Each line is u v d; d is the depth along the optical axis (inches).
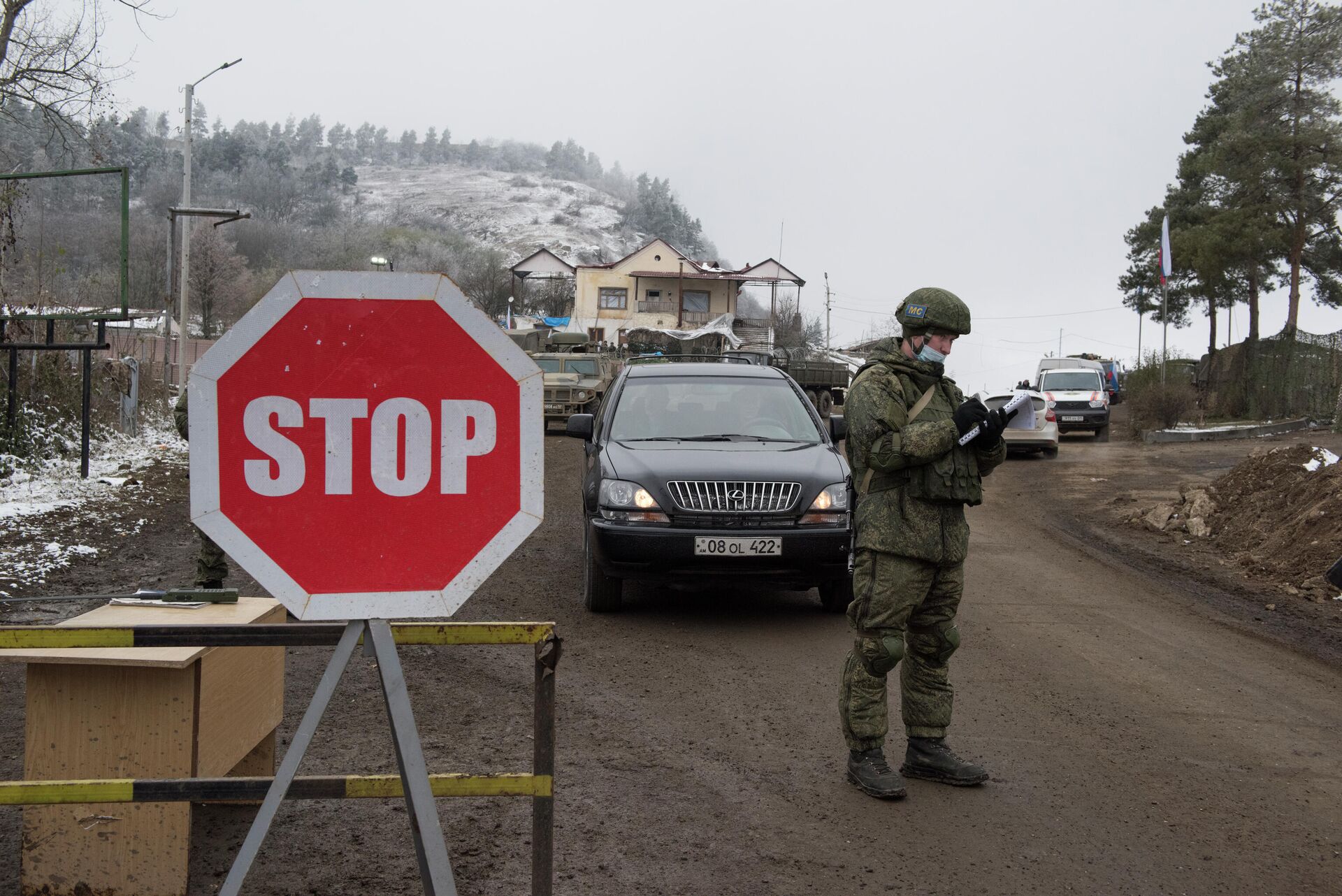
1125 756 190.2
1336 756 193.6
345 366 94.5
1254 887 139.9
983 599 327.3
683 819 156.7
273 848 141.7
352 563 94.3
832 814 160.6
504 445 96.8
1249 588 350.9
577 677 227.3
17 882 128.8
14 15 571.8
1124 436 1116.5
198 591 144.6
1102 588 350.3
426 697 208.7
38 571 304.7
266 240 3907.5
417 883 132.5
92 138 633.6
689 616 290.0
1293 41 1339.8
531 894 127.4
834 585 288.4
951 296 167.6
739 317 2883.9
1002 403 164.4
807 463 285.9
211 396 92.2
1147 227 1942.7
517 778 99.1
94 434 611.5
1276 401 1141.1
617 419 319.9
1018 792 171.3
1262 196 1387.8
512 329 1952.5
